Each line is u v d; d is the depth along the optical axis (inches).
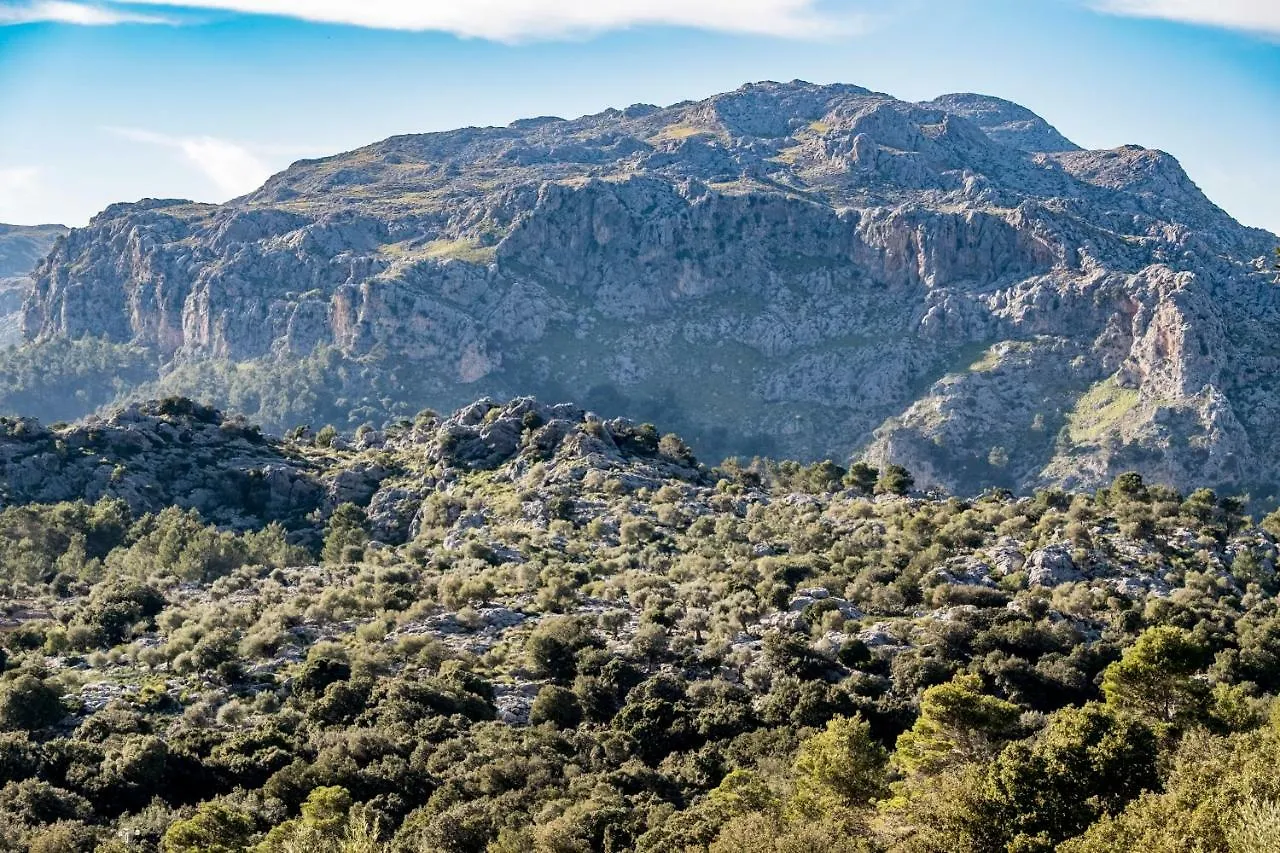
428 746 4421.8
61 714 4832.7
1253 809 2652.6
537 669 5393.7
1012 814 3142.2
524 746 4416.8
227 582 7076.8
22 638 5969.5
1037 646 5251.0
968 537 7150.6
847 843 3154.5
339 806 3858.3
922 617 5708.7
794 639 5255.9
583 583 6791.3
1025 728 4131.4
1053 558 6363.2
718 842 3171.8
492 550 7386.8
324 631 5915.4
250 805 3986.2
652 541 7642.7
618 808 3742.6
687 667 5339.6
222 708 4849.9
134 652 5629.9
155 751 4217.5
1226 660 5068.9
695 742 4662.9
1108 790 3203.7
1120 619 5585.6
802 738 4461.1
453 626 5920.3
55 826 3693.4
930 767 3779.5
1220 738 3447.3
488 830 3750.0
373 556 7765.8
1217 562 6752.0
